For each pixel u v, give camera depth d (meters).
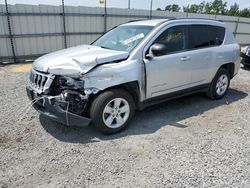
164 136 3.68
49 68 3.36
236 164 3.01
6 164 2.93
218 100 5.40
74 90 3.32
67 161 3.01
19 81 6.85
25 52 10.62
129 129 3.88
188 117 4.42
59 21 11.11
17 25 10.11
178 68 4.26
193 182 2.66
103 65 3.43
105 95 3.45
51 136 3.61
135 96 3.90
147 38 3.91
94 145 3.38
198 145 3.44
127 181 2.67
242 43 20.28
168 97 4.35
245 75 8.09
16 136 3.59
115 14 12.66
